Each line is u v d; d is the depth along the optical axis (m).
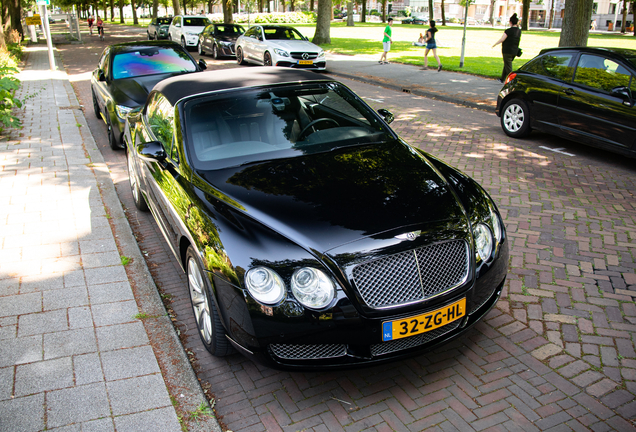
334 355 2.61
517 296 3.76
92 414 2.55
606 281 3.95
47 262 4.18
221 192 3.07
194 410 2.62
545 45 27.03
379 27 49.81
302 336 2.53
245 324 2.57
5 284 3.83
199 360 3.13
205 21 26.84
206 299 2.88
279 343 2.55
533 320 3.46
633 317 3.47
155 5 48.97
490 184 6.16
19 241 4.55
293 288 2.51
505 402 2.70
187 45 25.62
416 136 8.49
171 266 4.34
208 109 3.77
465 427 2.53
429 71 16.25
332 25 54.38
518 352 3.12
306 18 62.78
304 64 16.44
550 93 7.68
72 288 3.78
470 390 2.80
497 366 3.00
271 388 2.87
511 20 13.35
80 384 2.77
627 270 4.11
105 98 7.87
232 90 3.98
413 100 11.84
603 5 70.31
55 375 2.84
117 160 7.42
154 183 3.96
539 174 6.53
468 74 15.59
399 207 2.86
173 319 3.56
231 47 21.34
